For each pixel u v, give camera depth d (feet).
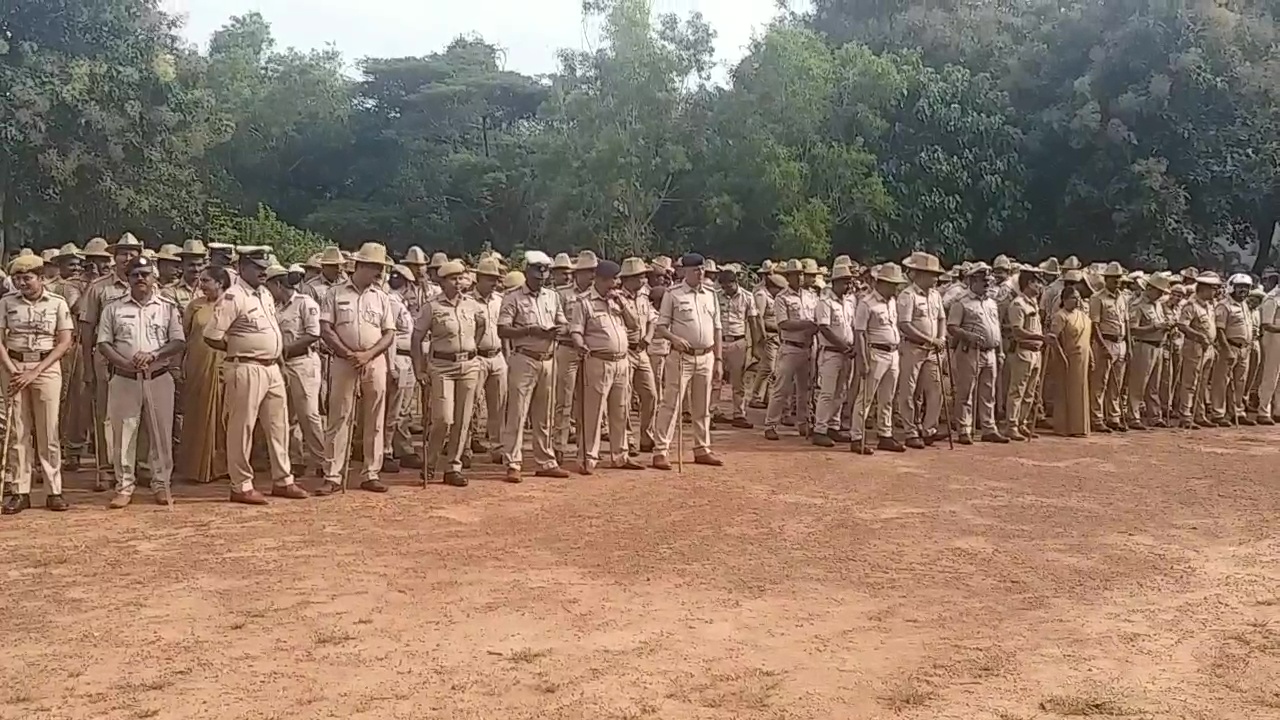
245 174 184.55
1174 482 39.24
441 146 180.14
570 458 42.83
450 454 37.63
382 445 36.76
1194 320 54.34
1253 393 59.31
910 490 37.14
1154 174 108.27
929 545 29.58
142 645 21.02
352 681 19.15
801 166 114.83
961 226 115.96
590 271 39.86
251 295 34.12
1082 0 124.06
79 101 99.50
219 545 28.71
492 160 168.25
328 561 27.14
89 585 25.02
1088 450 46.52
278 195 188.34
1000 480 39.19
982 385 48.62
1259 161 108.17
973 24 129.70
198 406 37.65
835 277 47.14
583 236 124.26
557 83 130.21
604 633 21.89
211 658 20.30
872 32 138.00
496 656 20.47
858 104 117.39
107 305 33.94
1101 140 113.29
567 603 23.86
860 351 44.70
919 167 116.26
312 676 19.38
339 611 23.16
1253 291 60.34
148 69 108.17
